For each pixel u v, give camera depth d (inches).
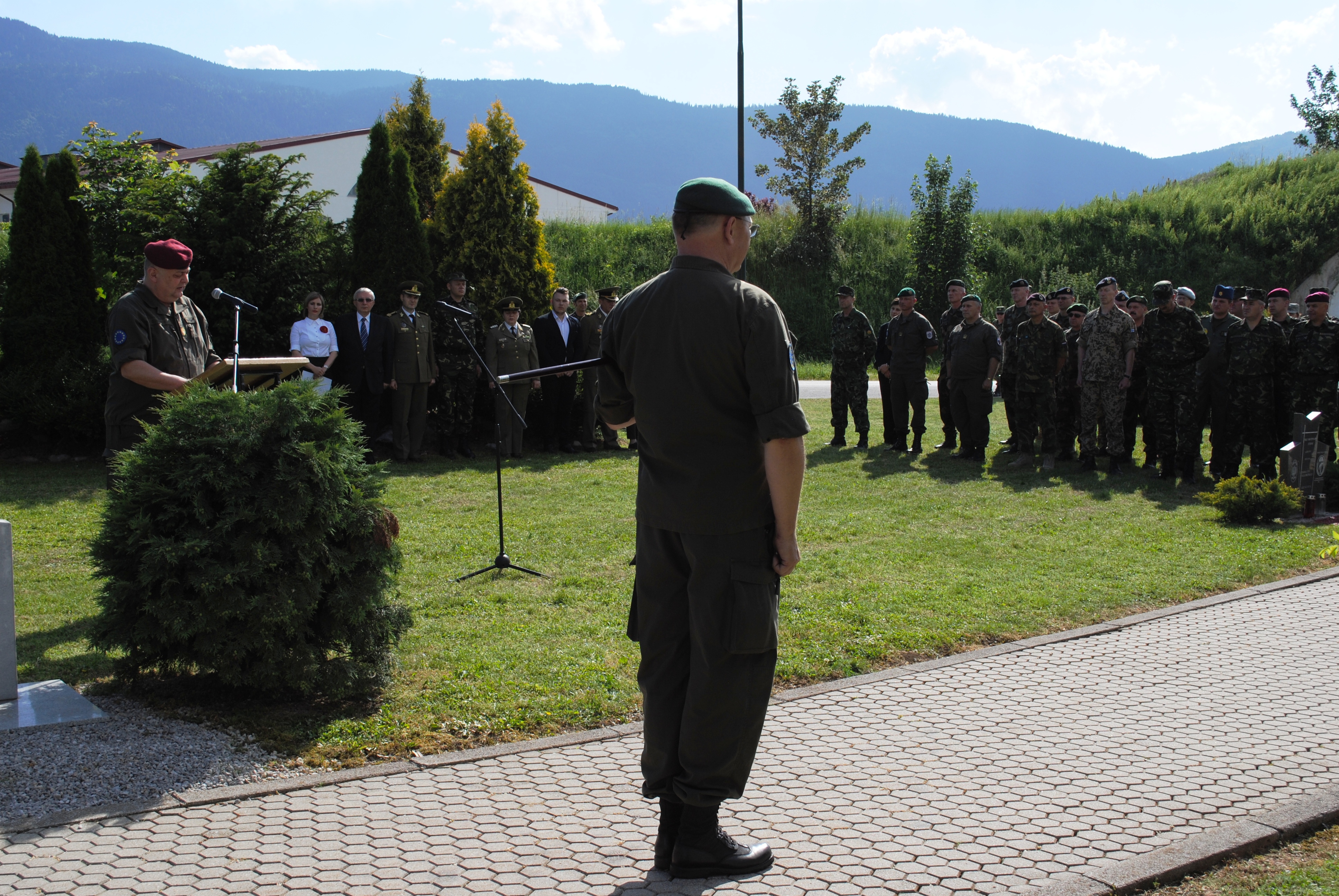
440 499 362.0
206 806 127.3
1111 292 405.4
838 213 1141.7
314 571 161.3
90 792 129.4
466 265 520.1
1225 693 175.5
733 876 110.7
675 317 106.0
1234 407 387.5
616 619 218.1
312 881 108.3
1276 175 1203.2
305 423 164.1
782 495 103.7
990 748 150.9
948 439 489.7
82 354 450.6
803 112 1126.4
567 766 142.6
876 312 1091.9
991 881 109.9
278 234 466.3
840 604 229.3
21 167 445.4
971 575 257.4
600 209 1531.7
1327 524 320.5
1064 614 224.5
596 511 342.3
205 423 157.9
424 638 202.7
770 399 102.3
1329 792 133.3
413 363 441.1
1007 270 1122.0
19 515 319.6
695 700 106.6
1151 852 116.5
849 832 122.6
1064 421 452.1
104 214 520.1
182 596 154.6
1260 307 379.9
